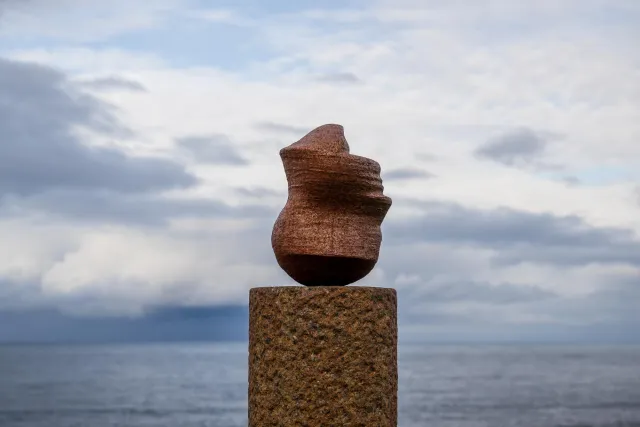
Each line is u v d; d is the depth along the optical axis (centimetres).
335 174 733
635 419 5012
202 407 5878
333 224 741
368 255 749
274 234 761
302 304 712
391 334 733
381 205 752
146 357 19950
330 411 706
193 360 17525
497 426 4666
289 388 711
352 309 713
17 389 7794
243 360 17488
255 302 741
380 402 717
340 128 760
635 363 15488
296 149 742
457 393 7125
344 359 709
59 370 12206
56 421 5084
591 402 6128
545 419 5009
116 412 5562
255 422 732
